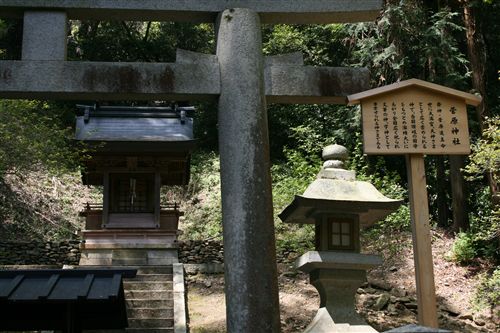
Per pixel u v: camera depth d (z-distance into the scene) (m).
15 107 10.98
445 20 16.11
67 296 5.86
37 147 10.91
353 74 7.19
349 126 17.89
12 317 6.53
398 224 15.47
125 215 14.53
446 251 15.17
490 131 11.30
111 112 15.68
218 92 6.87
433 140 6.72
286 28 21.06
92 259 13.88
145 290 11.54
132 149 13.96
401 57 16.42
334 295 6.57
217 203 18.73
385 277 13.88
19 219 16.94
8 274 6.23
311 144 17.88
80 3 7.05
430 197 18.09
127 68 6.83
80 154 13.87
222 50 6.99
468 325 11.90
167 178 15.84
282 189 16.22
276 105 20.80
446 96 6.86
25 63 6.71
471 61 15.68
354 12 7.27
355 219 6.79
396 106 6.80
